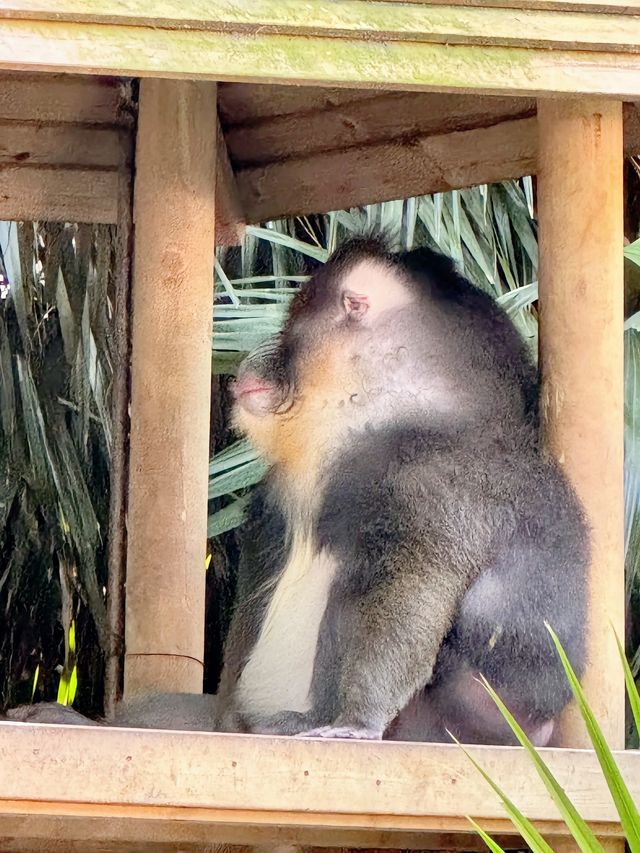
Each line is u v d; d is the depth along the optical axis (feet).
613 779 7.84
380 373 10.18
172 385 10.51
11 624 12.68
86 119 11.34
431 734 9.43
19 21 9.00
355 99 11.32
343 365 10.23
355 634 9.48
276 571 10.18
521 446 9.86
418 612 9.43
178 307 10.59
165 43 9.07
